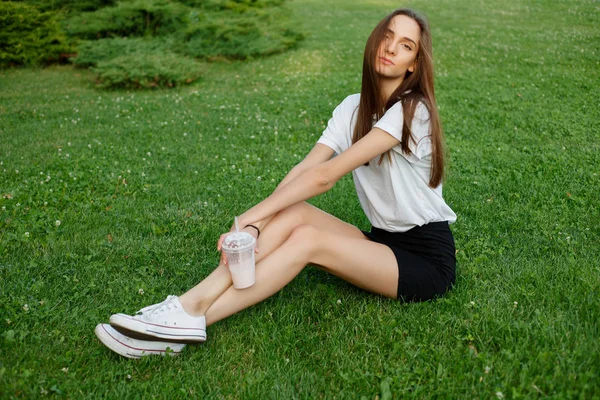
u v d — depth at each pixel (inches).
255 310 112.1
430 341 99.8
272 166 208.1
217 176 195.2
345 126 113.0
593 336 97.4
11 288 117.7
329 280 123.8
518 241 142.3
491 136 239.5
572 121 253.8
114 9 433.1
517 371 89.0
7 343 97.6
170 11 436.1
